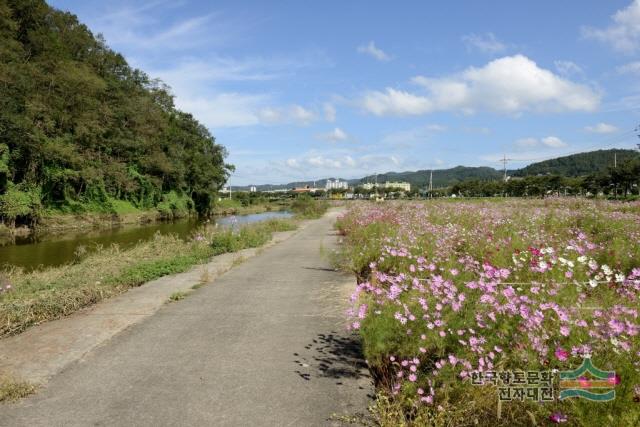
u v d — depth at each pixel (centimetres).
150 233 2792
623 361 266
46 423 299
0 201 2844
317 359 398
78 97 3778
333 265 876
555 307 319
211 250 1156
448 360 309
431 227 937
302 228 1944
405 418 281
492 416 270
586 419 238
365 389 337
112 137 4384
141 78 5666
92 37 4734
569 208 1673
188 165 5644
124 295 679
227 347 436
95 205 3928
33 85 3359
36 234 2761
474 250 692
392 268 647
